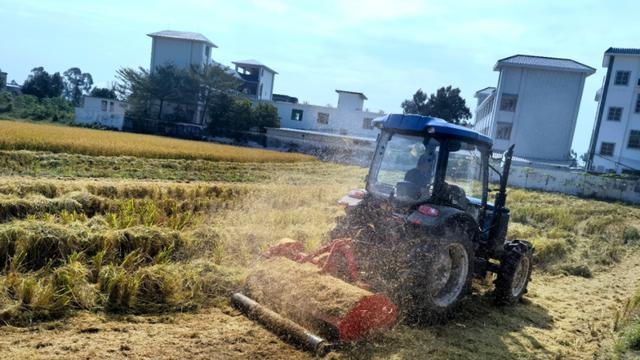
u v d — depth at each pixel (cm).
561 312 661
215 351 418
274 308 493
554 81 3897
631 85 3709
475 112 5625
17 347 385
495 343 519
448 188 584
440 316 543
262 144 5084
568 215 1600
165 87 5275
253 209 1101
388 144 618
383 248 546
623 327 599
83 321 447
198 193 1255
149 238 642
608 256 1063
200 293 532
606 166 3794
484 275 652
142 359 389
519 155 3972
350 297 447
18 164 1401
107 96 6519
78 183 1118
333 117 5625
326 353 428
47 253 575
